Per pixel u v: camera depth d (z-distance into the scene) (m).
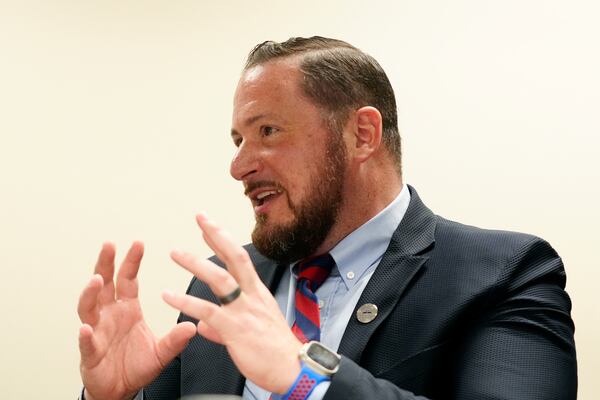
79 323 2.77
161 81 2.89
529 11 2.64
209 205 2.81
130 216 2.81
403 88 2.71
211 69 2.89
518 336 1.32
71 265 2.79
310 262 1.55
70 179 2.83
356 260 1.51
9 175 2.82
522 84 2.61
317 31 2.84
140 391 1.53
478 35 2.68
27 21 2.90
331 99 1.52
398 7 2.77
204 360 1.58
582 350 2.45
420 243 1.49
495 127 2.61
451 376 1.33
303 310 1.48
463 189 2.61
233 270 1.07
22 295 2.76
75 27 2.91
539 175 2.55
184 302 1.02
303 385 1.04
